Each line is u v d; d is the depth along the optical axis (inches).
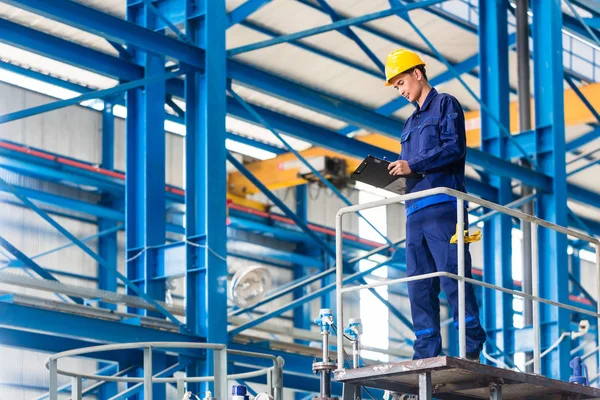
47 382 1274.6
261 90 904.3
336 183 1493.6
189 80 864.9
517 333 1084.5
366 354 1572.3
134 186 893.8
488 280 1133.7
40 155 1259.8
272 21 1284.4
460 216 447.8
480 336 474.6
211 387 802.8
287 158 1493.6
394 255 1028.5
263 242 1565.0
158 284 854.5
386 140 1505.9
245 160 1544.0
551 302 492.4
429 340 481.7
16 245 1280.8
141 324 808.9
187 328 817.5
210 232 826.2
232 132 1496.1
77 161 1341.0
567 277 1073.5
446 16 1349.7
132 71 889.5
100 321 763.4
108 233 1357.0
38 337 789.9
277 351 898.1
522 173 1071.0
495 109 1135.6
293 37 892.6
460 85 1487.5
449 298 472.4
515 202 1077.8
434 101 479.5
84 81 1331.2
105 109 1376.7
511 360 1075.3
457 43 1408.7
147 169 880.3
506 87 1142.3
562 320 1059.9
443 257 470.9
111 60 877.2
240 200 1514.5
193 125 859.4
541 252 1088.2
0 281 734.5
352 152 1005.2
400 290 1656.0
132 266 871.7
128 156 895.1
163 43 836.6
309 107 936.9
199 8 872.9
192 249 836.6
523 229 1096.8
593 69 1528.1
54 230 1325.0
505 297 1114.1
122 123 1413.6
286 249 1604.3
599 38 1250.6
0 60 1261.1
